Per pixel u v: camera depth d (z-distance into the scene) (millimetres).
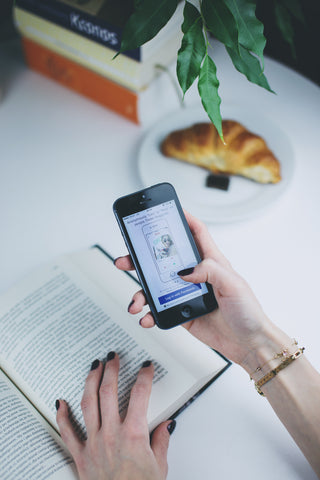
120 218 526
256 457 487
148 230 531
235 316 507
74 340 538
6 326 553
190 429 505
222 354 556
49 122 793
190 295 533
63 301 568
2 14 916
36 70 859
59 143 767
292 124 765
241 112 732
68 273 595
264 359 514
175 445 496
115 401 480
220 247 646
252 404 520
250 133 682
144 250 529
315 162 723
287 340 510
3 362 535
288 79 825
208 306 530
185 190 675
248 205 651
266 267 625
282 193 653
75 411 494
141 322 521
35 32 764
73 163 743
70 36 722
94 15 662
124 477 432
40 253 654
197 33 468
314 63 1000
